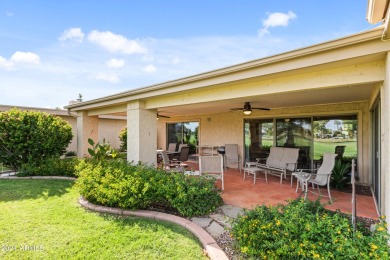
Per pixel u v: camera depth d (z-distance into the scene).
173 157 10.85
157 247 3.13
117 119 15.34
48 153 8.18
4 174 8.01
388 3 2.29
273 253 2.64
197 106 7.02
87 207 4.58
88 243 3.21
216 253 2.88
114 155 7.30
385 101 2.90
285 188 6.07
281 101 6.52
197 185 4.53
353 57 2.89
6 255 2.91
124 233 3.51
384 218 2.65
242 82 4.32
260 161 8.80
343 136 7.07
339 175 6.13
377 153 4.45
